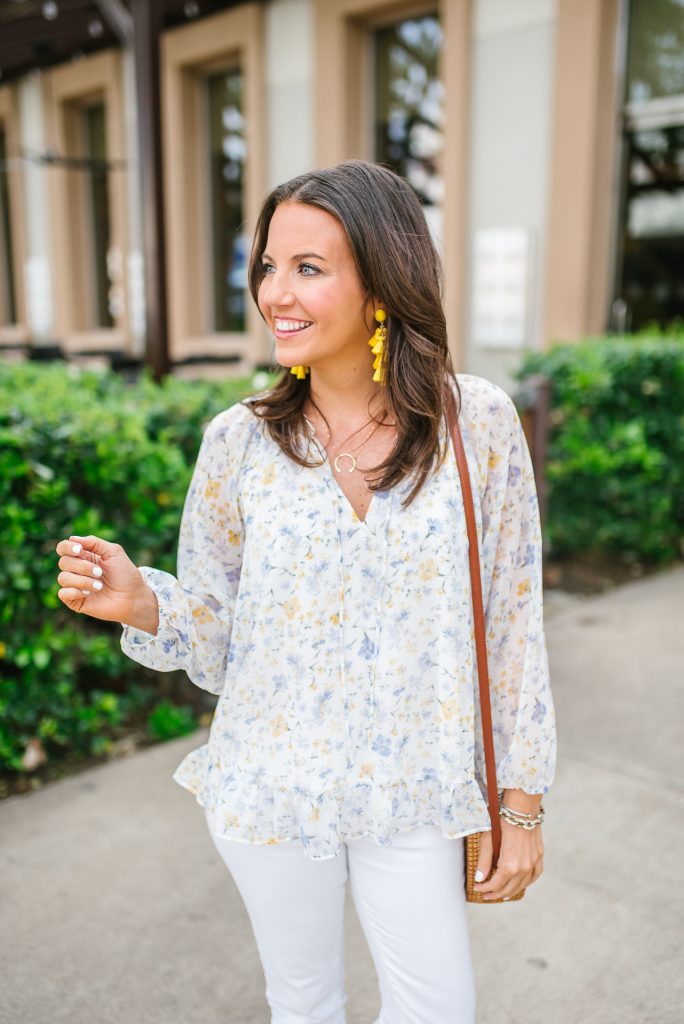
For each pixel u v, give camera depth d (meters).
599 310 7.50
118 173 11.09
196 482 1.43
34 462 3.02
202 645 1.41
